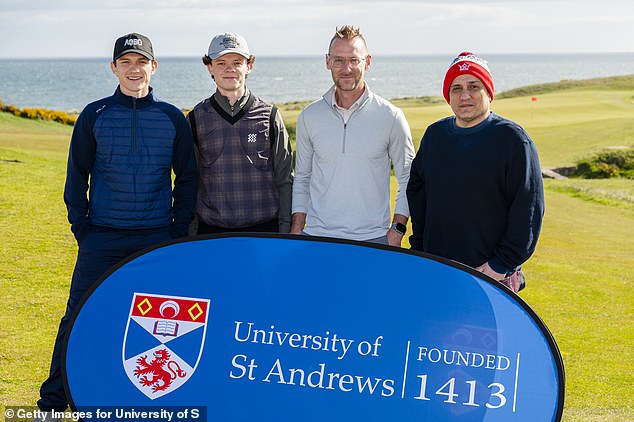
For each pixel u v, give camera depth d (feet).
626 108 134.92
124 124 12.73
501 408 10.57
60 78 533.55
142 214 12.83
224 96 13.71
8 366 17.16
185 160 13.38
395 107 13.67
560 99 161.07
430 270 11.22
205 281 11.60
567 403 16.88
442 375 10.76
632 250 37.83
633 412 16.22
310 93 324.39
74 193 12.96
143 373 11.41
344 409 10.83
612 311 25.94
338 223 13.60
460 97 11.50
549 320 24.75
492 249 11.74
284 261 11.59
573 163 75.92
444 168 11.81
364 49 13.24
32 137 80.64
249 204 13.97
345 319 11.15
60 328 12.95
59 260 28.17
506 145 11.26
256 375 11.12
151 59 12.87
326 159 13.65
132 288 11.69
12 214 36.09
